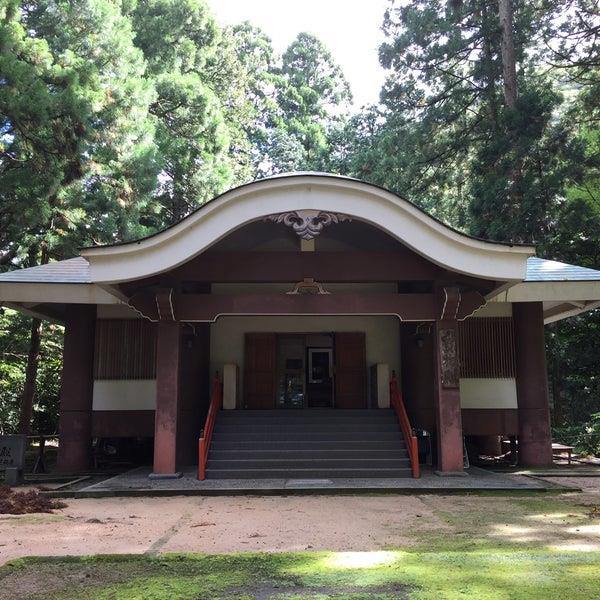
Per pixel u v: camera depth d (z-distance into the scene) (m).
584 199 21.23
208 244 10.77
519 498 9.59
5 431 21.16
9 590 4.46
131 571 4.96
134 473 12.55
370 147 35.81
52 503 9.25
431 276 11.87
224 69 35.38
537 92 22.25
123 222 19.47
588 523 7.48
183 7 28.98
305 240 11.59
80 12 18.95
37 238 18.56
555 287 13.16
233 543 6.46
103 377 14.16
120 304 13.66
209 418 12.62
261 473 11.75
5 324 21.78
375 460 12.22
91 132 16.83
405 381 15.42
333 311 11.82
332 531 7.10
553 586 4.14
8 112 15.58
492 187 22.66
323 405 16.53
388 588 4.14
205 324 15.09
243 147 37.75
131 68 20.80
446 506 8.88
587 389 21.97
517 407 14.02
